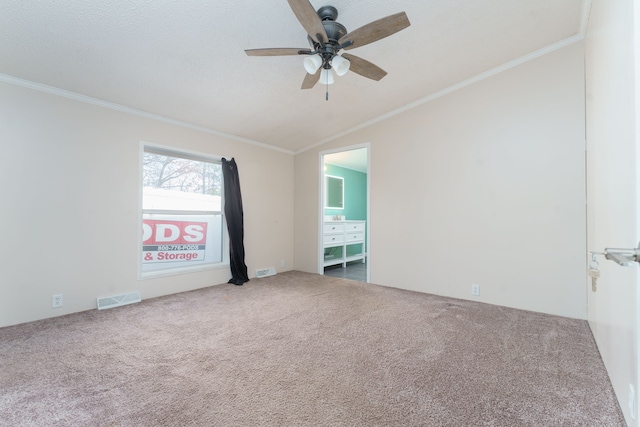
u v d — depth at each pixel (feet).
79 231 9.19
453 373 5.73
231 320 8.62
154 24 6.55
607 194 5.37
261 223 14.92
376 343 7.09
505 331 7.75
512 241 9.73
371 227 13.33
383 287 12.58
